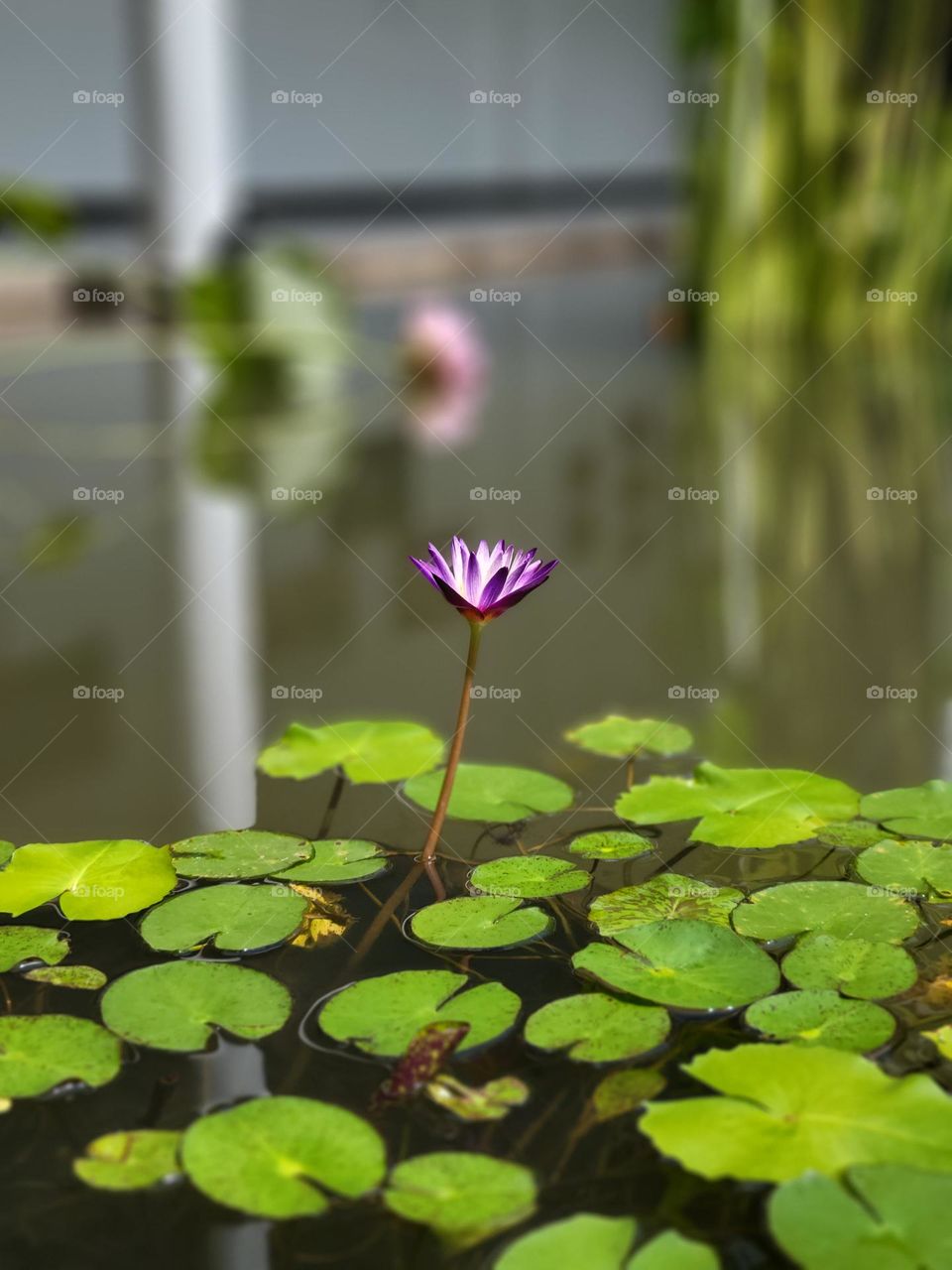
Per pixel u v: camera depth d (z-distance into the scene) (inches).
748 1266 35.3
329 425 152.2
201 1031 42.5
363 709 67.5
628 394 171.5
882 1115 38.7
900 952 45.7
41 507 111.2
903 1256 35.1
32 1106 39.9
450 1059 41.3
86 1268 35.7
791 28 204.2
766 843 53.0
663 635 79.4
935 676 71.7
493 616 51.8
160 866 51.4
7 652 74.9
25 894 49.6
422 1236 36.1
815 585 90.3
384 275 301.0
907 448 137.6
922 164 216.8
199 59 179.8
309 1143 38.3
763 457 133.0
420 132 366.9
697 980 44.4
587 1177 37.6
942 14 206.4
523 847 53.2
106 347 196.2
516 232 340.8
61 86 242.4
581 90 382.9
